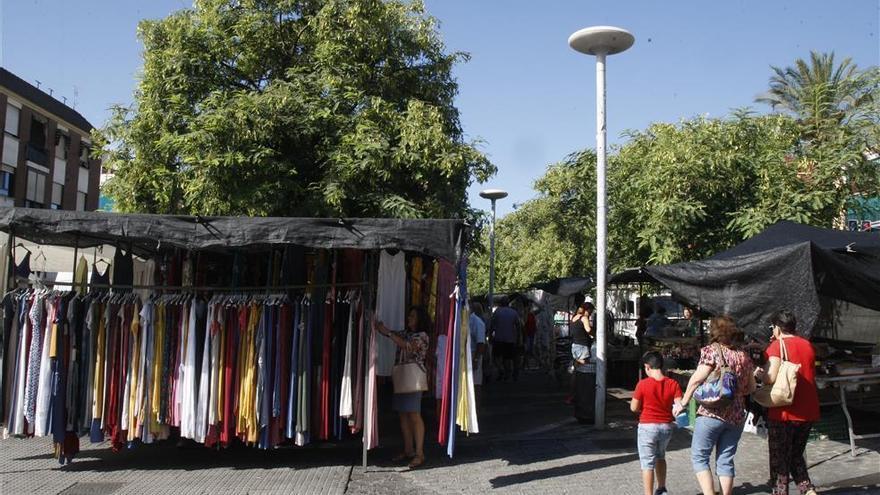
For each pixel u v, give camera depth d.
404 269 8.41
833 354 8.73
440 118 11.23
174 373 7.18
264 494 6.30
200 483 6.65
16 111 30.36
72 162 35.09
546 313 19.12
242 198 9.91
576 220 16.56
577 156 15.36
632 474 7.02
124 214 6.85
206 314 7.24
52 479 6.79
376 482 6.75
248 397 7.03
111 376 7.15
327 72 11.05
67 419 7.05
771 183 11.87
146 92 11.38
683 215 11.73
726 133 12.62
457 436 8.98
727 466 5.57
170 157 11.02
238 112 9.88
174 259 8.48
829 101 13.27
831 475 6.73
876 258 7.56
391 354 8.20
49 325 7.05
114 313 7.24
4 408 7.21
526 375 17.44
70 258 11.55
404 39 12.30
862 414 9.82
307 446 8.27
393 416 10.58
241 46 11.68
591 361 9.99
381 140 10.34
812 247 6.93
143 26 11.98
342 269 8.34
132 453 7.89
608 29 9.16
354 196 10.38
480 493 6.40
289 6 11.63
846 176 11.90
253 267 8.85
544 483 6.71
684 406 5.61
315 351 7.22
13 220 6.78
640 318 14.50
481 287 34.94
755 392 5.98
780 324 6.01
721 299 7.54
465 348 7.19
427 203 10.81
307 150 10.96
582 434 9.08
